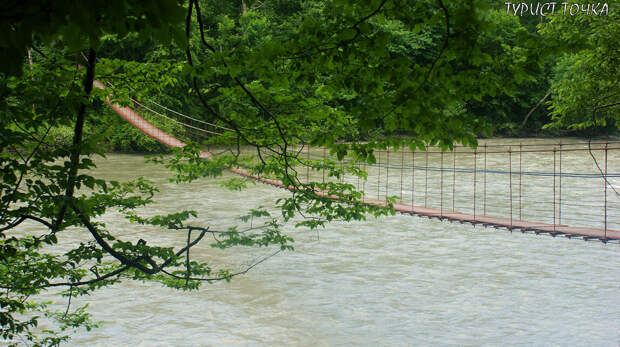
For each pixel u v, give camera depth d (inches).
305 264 543.8
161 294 449.1
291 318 403.9
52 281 465.4
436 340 368.8
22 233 607.8
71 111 144.1
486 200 924.6
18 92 144.3
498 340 371.9
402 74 118.5
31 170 147.9
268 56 118.7
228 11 1897.1
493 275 518.0
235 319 402.9
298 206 217.0
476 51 103.8
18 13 64.8
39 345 239.3
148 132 1250.0
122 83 207.9
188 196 918.4
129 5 71.8
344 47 114.2
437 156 1715.1
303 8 1923.0
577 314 416.2
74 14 65.2
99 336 365.1
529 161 1498.5
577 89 378.3
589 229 559.8
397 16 109.3
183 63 206.5
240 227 654.5
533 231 570.6
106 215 732.0
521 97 2405.3
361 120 122.6
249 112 174.1
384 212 224.5
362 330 384.8
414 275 516.4
